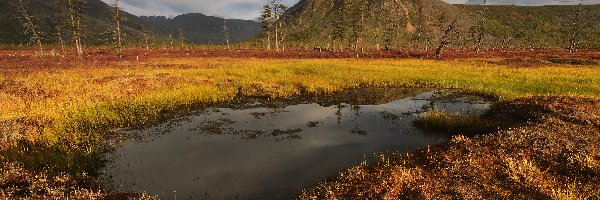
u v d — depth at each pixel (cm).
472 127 1600
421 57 6397
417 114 2005
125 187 1045
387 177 892
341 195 828
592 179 847
